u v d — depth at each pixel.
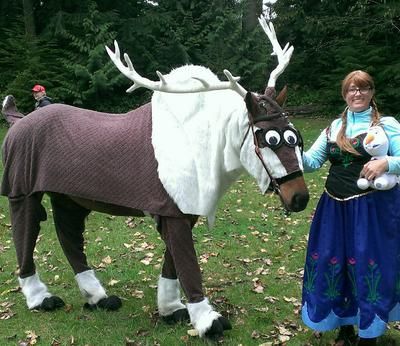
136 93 17.08
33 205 3.79
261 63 16.92
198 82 3.24
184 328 3.70
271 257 5.24
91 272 4.16
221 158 3.24
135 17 18.39
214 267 4.99
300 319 3.85
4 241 5.99
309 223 6.33
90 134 3.50
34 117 3.71
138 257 5.36
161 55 17.27
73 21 16.64
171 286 3.78
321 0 17.80
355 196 3.06
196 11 18.33
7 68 16.91
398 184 3.09
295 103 16.95
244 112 3.13
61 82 16.05
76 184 3.44
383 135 2.95
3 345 3.60
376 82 15.24
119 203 3.33
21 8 17.97
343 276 3.15
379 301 3.03
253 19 17.70
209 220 3.37
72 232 4.07
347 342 3.38
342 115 3.20
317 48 16.72
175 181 3.21
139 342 3.57
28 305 4.11
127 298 4.33
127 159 3.35
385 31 15.30
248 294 4.34
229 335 3.58
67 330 3.77
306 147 11.26
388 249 3.03
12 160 3.78
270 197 7.56
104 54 16.22
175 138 3.26
